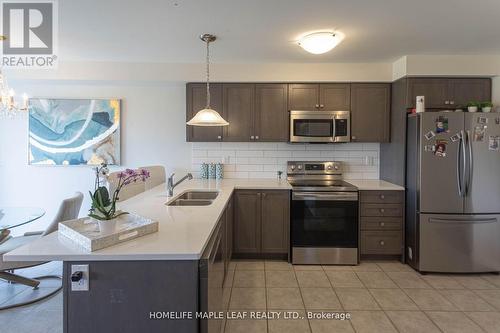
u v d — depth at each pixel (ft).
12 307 8.29
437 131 10.19
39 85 13.16
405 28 8.41
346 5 7.07
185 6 7.16
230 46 10.00
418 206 10.47
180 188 10.94
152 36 9.10
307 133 12.14
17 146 13.35
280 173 13.05
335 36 8.86
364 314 8.00
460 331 7.29
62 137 13.25
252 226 11.55
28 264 8.32
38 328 7.36
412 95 11.18
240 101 12.29
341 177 13.33
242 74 12.03
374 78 12.01
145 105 13.44
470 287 9.55
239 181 12.72
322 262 11.31
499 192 10.17
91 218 5.48
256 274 10.41
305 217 11.29
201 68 12.00
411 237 10.95
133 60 11.68
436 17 7.70
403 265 11.24
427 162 10.29
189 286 4.76
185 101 13.46
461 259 10.31
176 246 4.91
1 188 13.39
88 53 10.78
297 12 7.45
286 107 12.28
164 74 11.98
